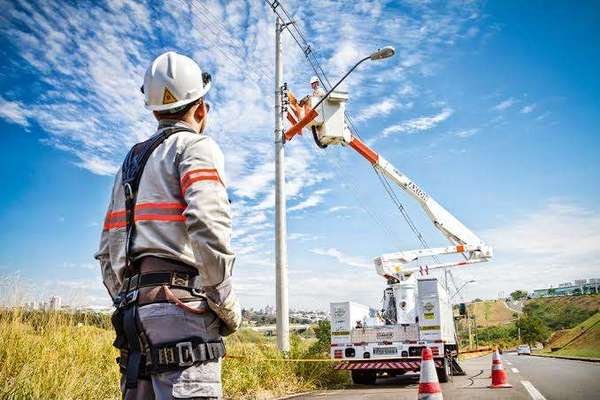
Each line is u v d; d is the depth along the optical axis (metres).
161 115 1.98
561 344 71.19
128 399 1.65
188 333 1.60
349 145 15.98
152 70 1.98
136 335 1.62
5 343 5.69
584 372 14.93
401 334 12.48
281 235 12.77
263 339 11.63
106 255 1.93
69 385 5.42
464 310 18.78
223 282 1.60
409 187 17.42
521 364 22.50
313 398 8.73
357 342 12.60
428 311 12.42
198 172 1.69
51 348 6.15
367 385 12.34
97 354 6.69
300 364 11.04
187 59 2.03
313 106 14.87
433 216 17.78
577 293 194.25
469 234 17.95
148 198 1.76
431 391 6.03
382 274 16.31
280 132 13.67
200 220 1.58
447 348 13.58
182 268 1.68
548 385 10.30
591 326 63.66
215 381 1.62
